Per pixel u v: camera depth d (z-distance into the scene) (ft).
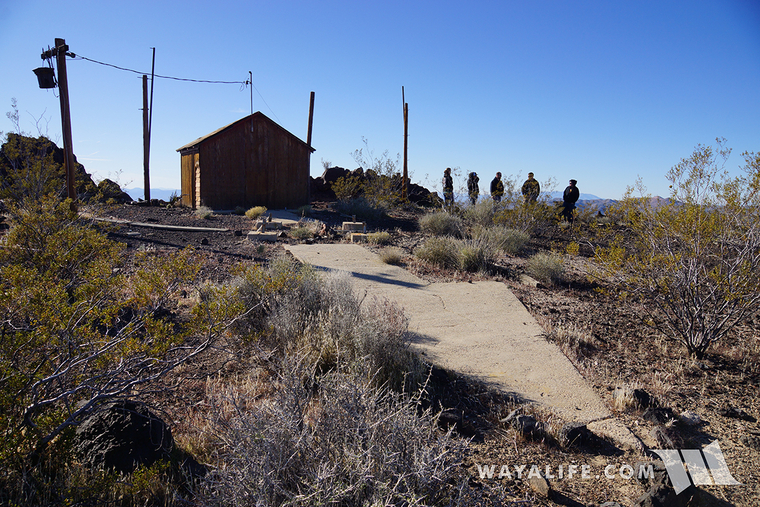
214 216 52.24
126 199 64.59
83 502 7.54
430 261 34.14
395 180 71.00
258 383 13.32
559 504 9.54
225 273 26.22
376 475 7.06
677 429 13.07
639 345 19.99
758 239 18.30
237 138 60.03
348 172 85.61
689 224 18.99
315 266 29.71
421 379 13.99
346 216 59.11
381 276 28.84
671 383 16.31
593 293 29.01
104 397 8.65
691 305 19.33
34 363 8.98
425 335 19.45
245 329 15.42
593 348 19.34
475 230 46.34
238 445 7.50
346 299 17.99
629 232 29.71
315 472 7.18
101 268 12.21
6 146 47.47
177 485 8.59
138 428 9.16
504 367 16.48
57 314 9.23
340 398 8.23
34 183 42.88
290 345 14.44
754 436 12.53
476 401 13.79
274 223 44.27
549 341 19.33
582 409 13.80
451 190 66.23
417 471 6.99
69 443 8.57
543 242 47.39
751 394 15.64
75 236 16.49
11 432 7.58
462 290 26.99
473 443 11.68
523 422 12.23
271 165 62.80
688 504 9.65
